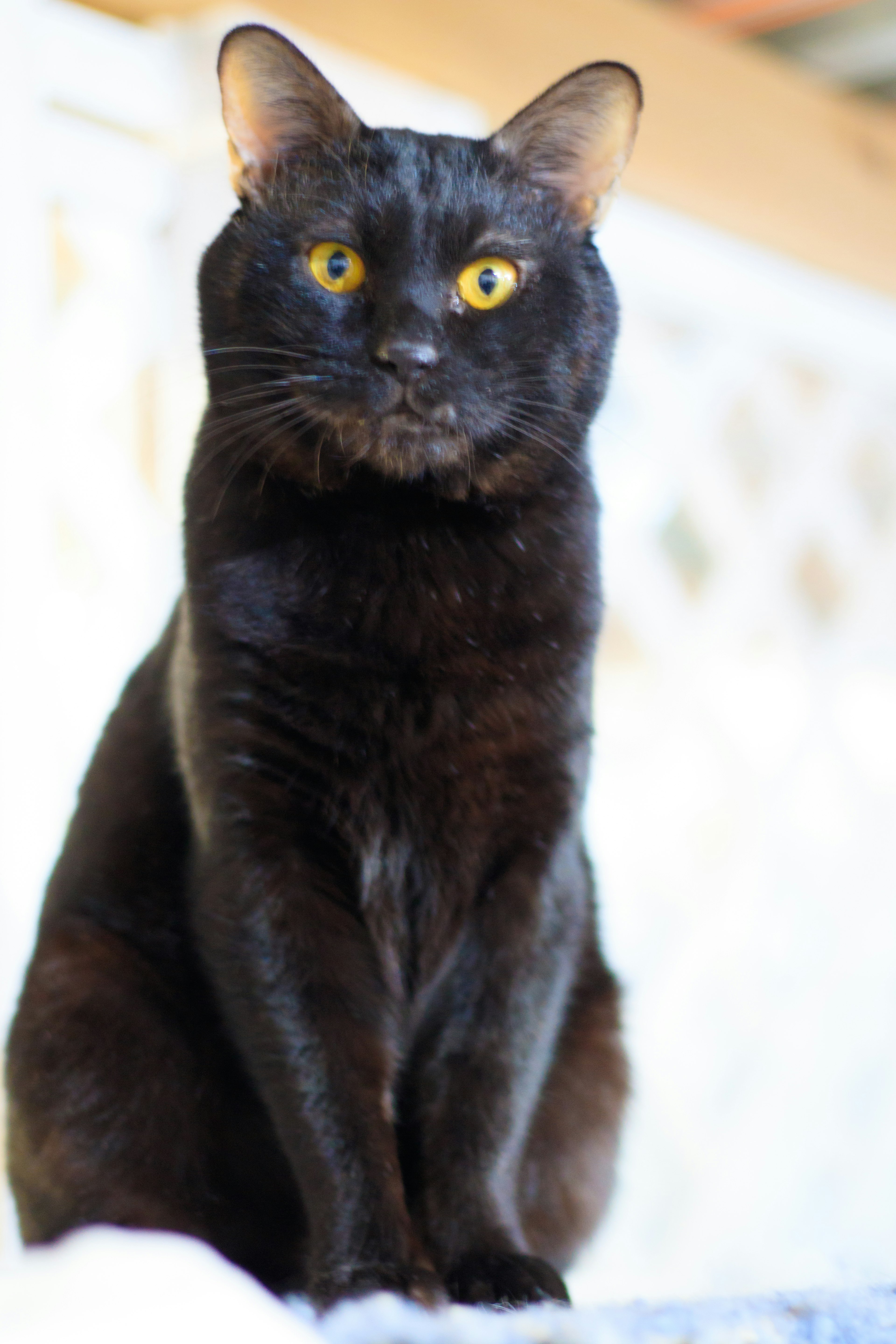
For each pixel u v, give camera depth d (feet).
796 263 5.00
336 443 2.98
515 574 3.01
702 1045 5.24
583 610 3.05
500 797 3.02
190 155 4.06
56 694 4.06
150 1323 2.30
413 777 3.01
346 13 4.05
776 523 5.40
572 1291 3.43
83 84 3.94
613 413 4.86
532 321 3.04
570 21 4.34
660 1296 3.55
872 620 5.75
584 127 3.13
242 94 3.09
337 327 2.99
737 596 5.24
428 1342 2.49
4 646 3.79
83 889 3.16
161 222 4.14
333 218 3.01
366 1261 2.85
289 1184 3.10
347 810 3.01
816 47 4.77
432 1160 3.00
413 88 4.09
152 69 4.00
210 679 2.98
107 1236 2.46
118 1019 3.07
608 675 5.18
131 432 4.21
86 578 4.24
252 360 3.03
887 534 5.82
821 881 5.58
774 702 5.53
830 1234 5.65
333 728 2.97
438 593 2.98
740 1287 3.43
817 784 5.64
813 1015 5.53
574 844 3.07
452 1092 3.01
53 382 4.07
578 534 3.08
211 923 2.97
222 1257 2.84
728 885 5.25
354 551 2.98
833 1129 5.77
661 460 5.00
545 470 3.05
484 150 3.09
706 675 5.15
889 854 5.80
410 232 3.00
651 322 4.93
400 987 3.07
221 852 2.97
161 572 4.16
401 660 2.97
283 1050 2.93
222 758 2.97
